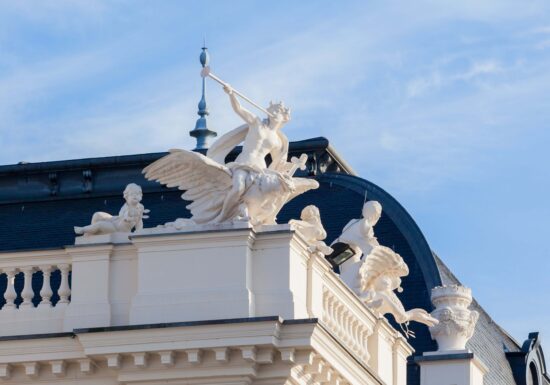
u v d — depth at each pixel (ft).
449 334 239.91
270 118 208.64
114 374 201.98
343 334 211.20
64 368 202.90
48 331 205.05
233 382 199.00
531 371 270.46
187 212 252.21
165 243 202.59
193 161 203.41
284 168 209.97
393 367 222.48
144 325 199.62
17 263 207.41
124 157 257.75
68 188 258.78
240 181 203.00
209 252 201.67
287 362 198.90
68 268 206.59
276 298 200.23
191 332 199.00
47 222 256.52
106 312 203.31
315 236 208.54
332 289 207.92
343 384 207.82
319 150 256.52
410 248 250.98
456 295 240.53
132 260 204.13
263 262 201.36
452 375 238.27
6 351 203.51
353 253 220.64
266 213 204.54
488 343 262.47
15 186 259.60
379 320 218.59
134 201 206.18
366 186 254.68
